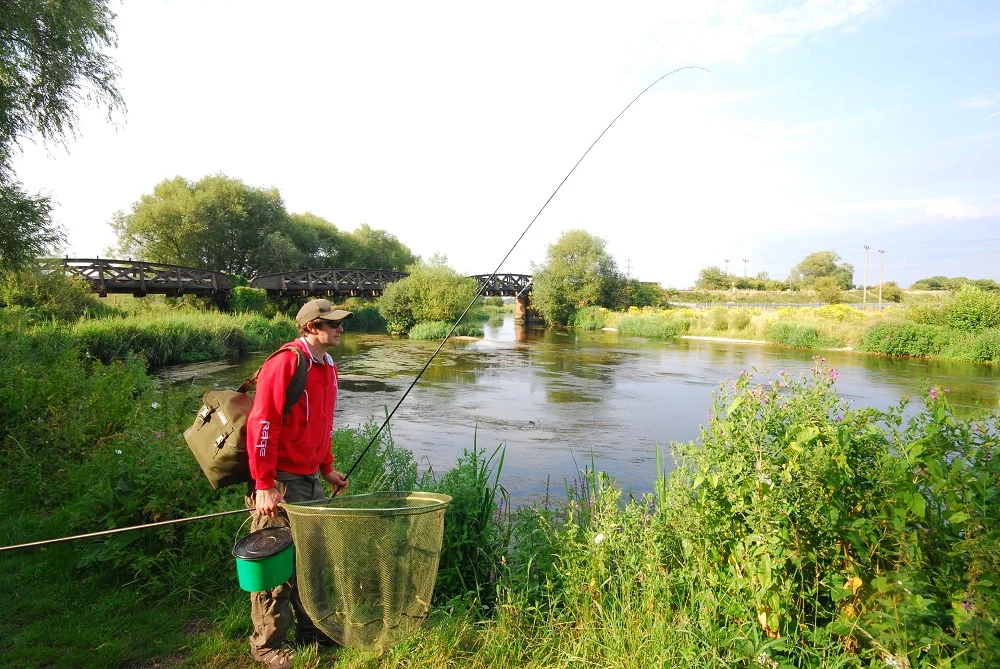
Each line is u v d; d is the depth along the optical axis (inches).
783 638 88.7
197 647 109.3
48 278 766.5
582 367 789.9
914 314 1080.8
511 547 153.9
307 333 110.0
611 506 126.9
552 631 107.8
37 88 383.9
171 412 226.7
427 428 414.0
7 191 400.5
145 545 138.1
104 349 626.8
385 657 102.8
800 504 97.0
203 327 837.2
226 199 1765.5
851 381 649.0
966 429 97.8
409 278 1411.2
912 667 84.8
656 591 107.9
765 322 1255.5
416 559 95.7
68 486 179.8
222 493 147.3
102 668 103.2
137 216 1637.6
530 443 374.9
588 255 1872.5
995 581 80.4
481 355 946.1
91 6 394.3
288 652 102.0
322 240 2313.0
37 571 133.0
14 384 240.8
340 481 119.6
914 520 95.2
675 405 517.7
